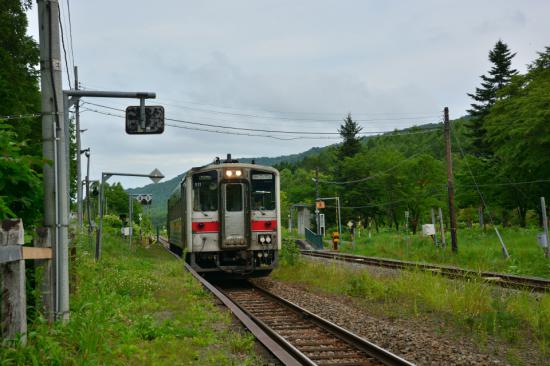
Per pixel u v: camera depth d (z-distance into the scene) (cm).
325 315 1126
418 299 1251
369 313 1151
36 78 2359
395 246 3028
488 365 721
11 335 500
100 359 584
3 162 655
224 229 1689
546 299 1077
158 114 940
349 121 6906
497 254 2306
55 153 726
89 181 3153
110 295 1062
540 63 3431
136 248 3347
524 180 3475
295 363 653
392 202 5109
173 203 2505
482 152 5831
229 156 1830
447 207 5034
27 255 568
